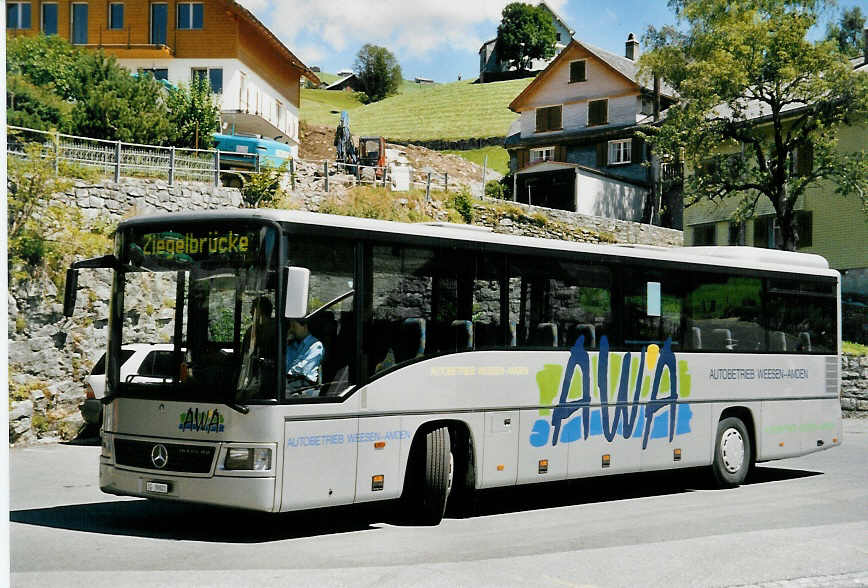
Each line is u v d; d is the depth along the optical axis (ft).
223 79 145.07
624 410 39.45
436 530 32.01
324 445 29.04
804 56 107.14
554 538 30.81
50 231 63.72
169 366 29.25
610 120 192.65
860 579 25.75
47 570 24.47
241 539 29.60
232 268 28.84
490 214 110.83
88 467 47.85
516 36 385.09
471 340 33.86
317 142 210.18
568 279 37.63
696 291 43.06
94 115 95.81
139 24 145.07
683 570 26.27
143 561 25.80
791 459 58.75
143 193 75.05
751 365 45.57
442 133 311.27
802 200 133.59
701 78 112.16
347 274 30.25
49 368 60.08
